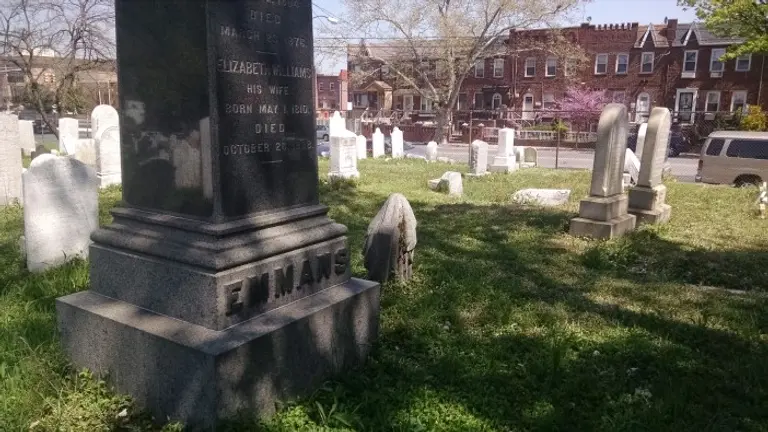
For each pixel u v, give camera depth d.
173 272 3.75
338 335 4.23
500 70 51.59
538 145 43.50
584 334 5.13
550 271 7.29
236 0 3.70
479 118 52.91
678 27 46.62
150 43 3.86
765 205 12.77
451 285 6.28
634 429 3.56
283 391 3.79
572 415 3.75
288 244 4.03
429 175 19.58
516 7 36.16
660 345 4.89
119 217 4.23
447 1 38.84
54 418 3.54
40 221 6.76
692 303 6.13
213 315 3.59
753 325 5.46
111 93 34.44
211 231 3.67
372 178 17.98
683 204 13.33
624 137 9.95
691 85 44.72
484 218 10.89
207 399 3.39
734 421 3.70
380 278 6.22
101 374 3.98
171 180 3.93
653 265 7.86
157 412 3.68
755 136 18.25
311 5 4.29
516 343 4.92
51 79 29.09
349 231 9.34
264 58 3.94
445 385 4.11
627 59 46.59
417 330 5.04
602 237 9.33
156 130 3.96
